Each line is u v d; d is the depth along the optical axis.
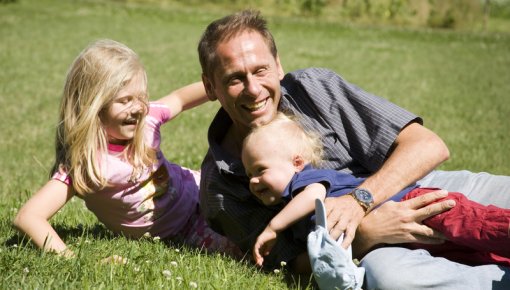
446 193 4.72
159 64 21.58
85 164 5.30
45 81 18.19
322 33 32.56
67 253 4.93
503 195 4.94
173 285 4.30
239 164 5.18
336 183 4.93
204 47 5.12
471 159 10.06
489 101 16.61
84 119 5.23
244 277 4.68
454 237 4.54
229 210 5.22
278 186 4.89
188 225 6.04
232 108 5.11
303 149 5.00
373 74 21.12
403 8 38.00
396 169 4.83
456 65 23.97
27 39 26.38
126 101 5.37
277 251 5.08
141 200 5.66
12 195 7.73
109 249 5.13
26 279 4.38
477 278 4.23
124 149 5.52
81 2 39.47
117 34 28.81
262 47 5.02
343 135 5.20
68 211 6.83
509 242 4.35
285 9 38.72
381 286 4.32
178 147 10.54
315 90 5.27
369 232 4.72
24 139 11.55
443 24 37.31
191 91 6.37
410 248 4.78
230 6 39.66
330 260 4.34
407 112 5.13
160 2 40.53
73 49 24.30
